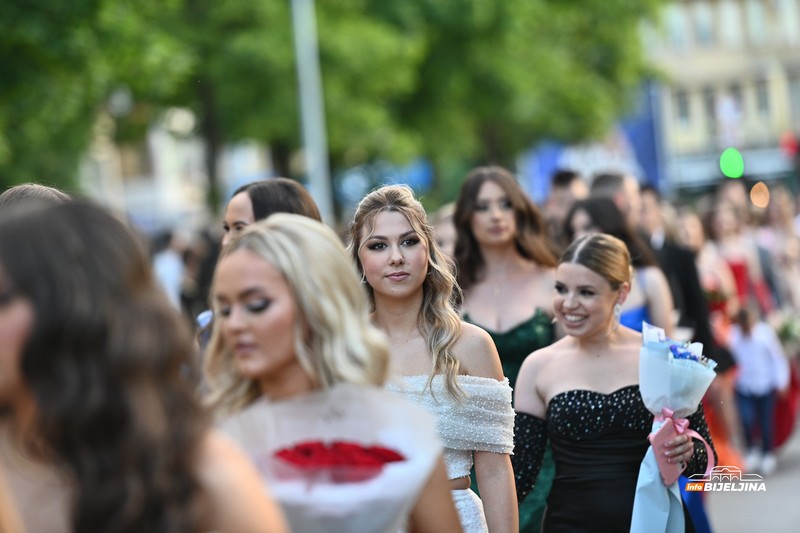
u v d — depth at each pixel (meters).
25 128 48.91
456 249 18.64
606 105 93.81
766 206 44.81
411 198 12.27
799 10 146.25
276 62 68.69
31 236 6.21
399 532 8.32
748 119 144.50
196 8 68.38
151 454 6.07
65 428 6.03
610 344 13.73
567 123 93.38
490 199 18.25
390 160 79.69
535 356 14.02
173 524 6.05
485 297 18.31
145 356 6.16
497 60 83.00
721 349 24.50
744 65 146.38
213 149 71.56
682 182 129.50
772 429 28.69
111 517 5.99
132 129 75.25
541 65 89.69
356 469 7.41
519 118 86.69
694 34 147.00
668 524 12.70
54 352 6.09
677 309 22.19
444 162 91.12
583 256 13.60
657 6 99.81
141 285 6.36
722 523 22.47
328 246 7.60
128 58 45.69
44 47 39.41
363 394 7.60
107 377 6.09
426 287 12.16
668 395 12.56
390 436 7.60
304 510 7.40
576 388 13.45
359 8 76.56
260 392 8.09
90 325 6.09
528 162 100.75
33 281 6.13
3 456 6.41
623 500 13.12
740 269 32.78
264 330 7.42
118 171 132.38
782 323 33.16
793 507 23.56
